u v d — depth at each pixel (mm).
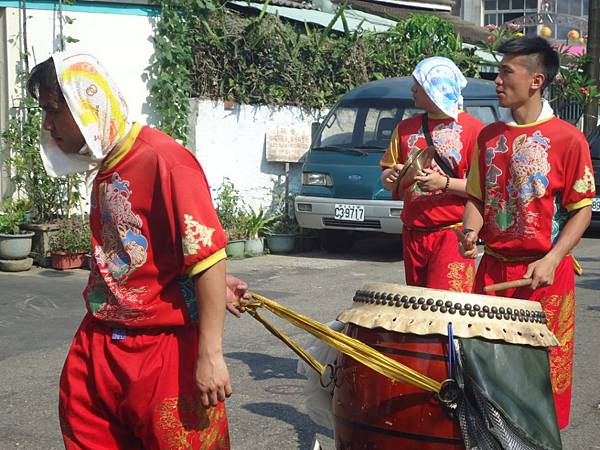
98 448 3049
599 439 5199
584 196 4242
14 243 10148
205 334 2859
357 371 3338
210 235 2848
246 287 3369
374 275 10633
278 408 5621
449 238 5379
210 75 12016
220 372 2855
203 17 11984
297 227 12445
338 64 13352
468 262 5402
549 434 3184
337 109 11914
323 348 3803
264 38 12273
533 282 4059
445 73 5551
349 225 11367
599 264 11492
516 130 4332
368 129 11609
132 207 2932
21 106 10688
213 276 2850
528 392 3191
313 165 11602
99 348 3008
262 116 12484
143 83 11656
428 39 14633
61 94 2873
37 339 7297
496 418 3119
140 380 2932
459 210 5340
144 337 2965
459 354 3162
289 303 8828
